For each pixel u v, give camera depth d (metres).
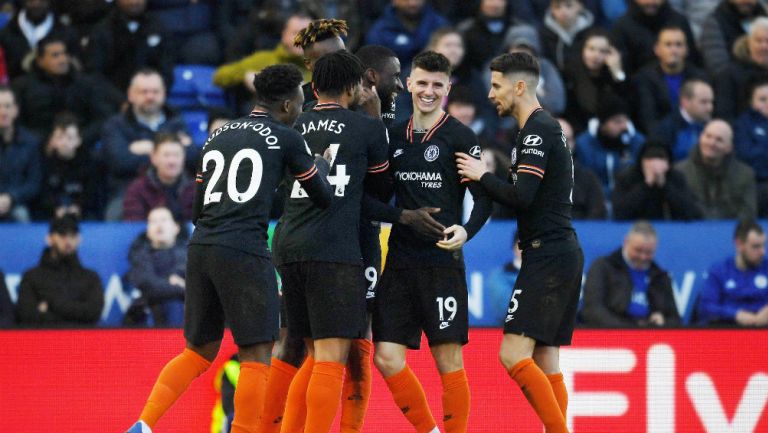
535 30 45.00
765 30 45.06
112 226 37.03
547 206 26.67
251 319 24.97
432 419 27.38
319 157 25.72
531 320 26.38
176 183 38.81
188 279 25.72
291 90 26.20
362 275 25.89
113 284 36.97
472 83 43.34
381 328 26.94
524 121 26.95
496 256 37.06
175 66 46.47
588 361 33.34
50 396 32.69
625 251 36.84
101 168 41.34
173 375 25.66
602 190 39.94
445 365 26.98
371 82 27.66
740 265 37.50
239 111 43.19
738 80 45.00
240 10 48.28
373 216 26.20
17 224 37.66
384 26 44.69
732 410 33.56
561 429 26.20
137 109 41.19
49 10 47.19
